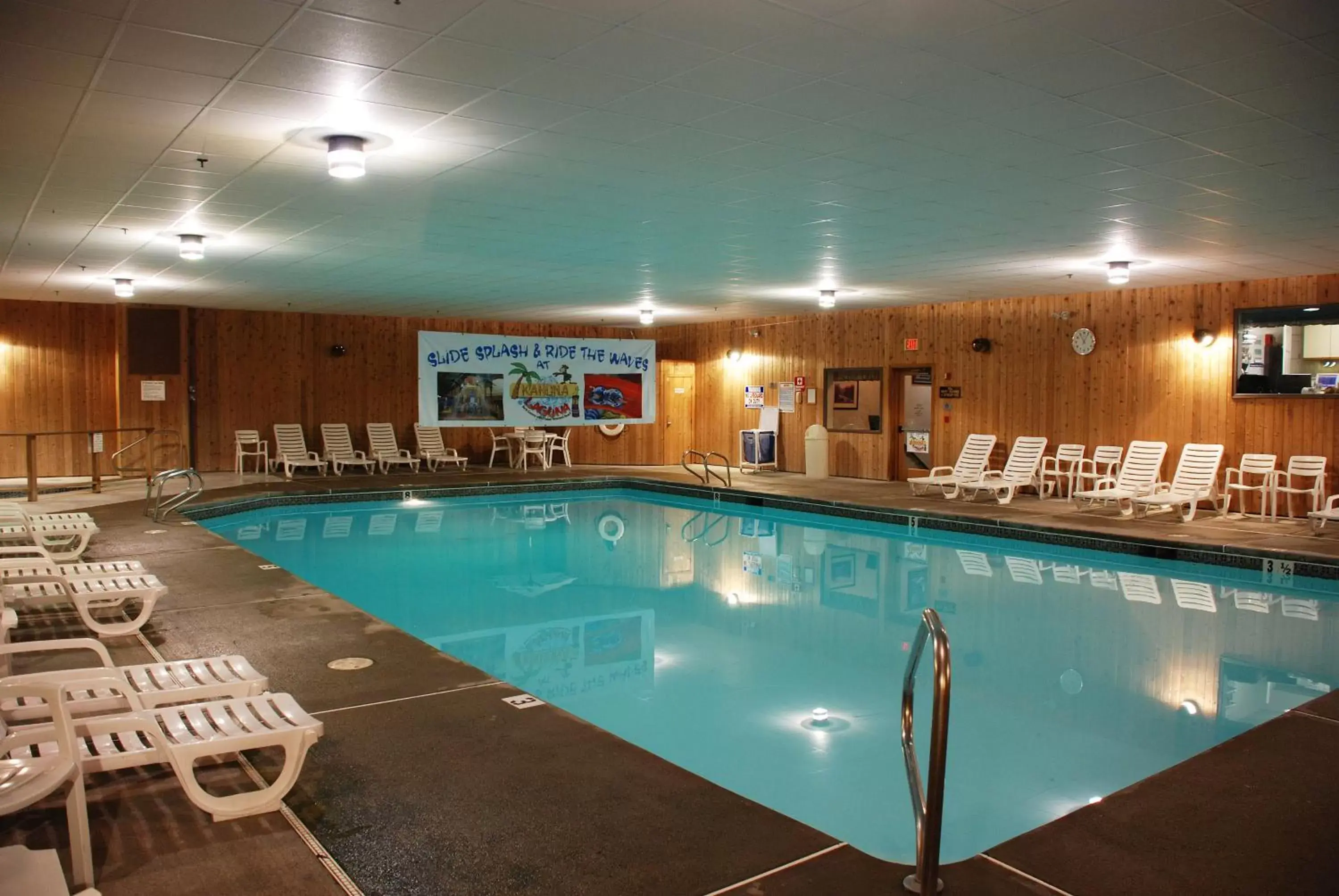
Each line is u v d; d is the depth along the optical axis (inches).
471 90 184.7
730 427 699.4
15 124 204.5
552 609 301.7
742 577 353.4
